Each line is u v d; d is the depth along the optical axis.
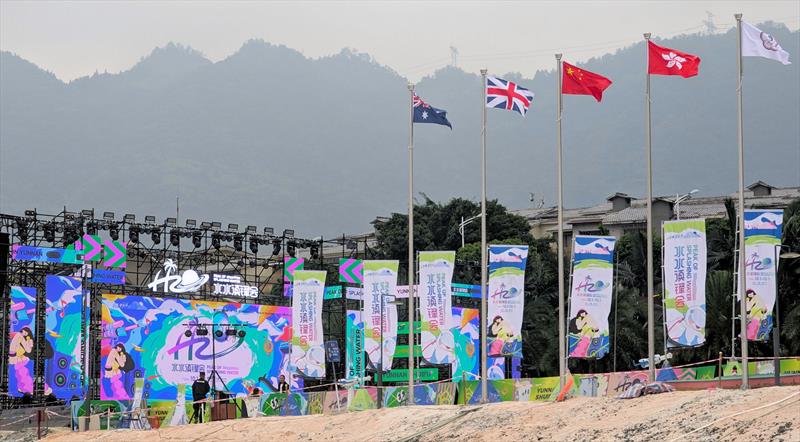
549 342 188.25
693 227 107.38
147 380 160.25
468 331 179.50
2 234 148.38
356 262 179.50
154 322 162.12
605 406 93.88
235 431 117.75
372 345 139.00
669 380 112.31
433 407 110.44
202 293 175.25
